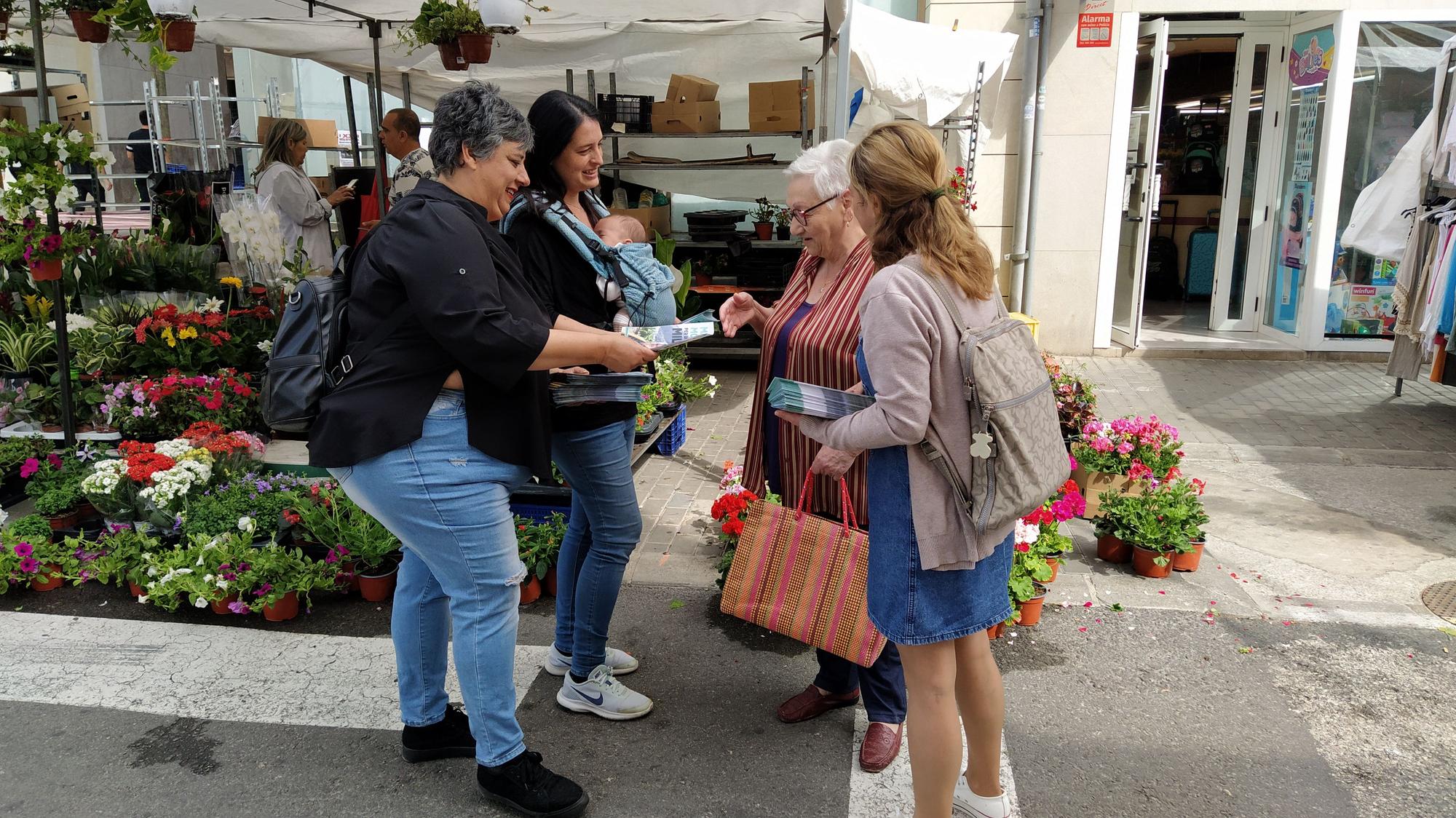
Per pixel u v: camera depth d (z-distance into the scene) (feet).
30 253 14.16
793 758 9.34
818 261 9.04
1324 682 10.69
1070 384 17.33
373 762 9.25
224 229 19.22
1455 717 10.00
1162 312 33.47
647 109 24.56
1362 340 27.48
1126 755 9.36
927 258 6.86
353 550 12.43
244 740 9.59
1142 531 13.25
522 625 12.00
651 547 14.48
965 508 6.88
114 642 11.51
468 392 7.61
